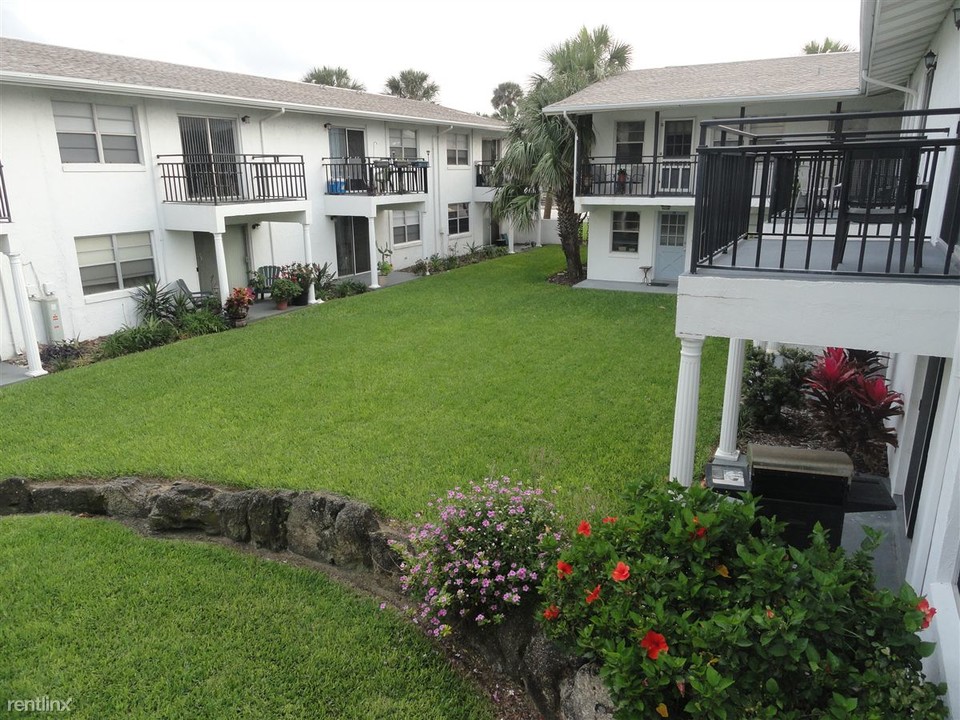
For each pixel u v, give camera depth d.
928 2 5.84
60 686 4.42
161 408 9.01
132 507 6.64
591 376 10.07
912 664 2.95
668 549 3.62
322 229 18.84
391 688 4.40
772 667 2.93
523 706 4.28
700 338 4.51
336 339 12.67
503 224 28.80
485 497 5.30
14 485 6.96
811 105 15.90
